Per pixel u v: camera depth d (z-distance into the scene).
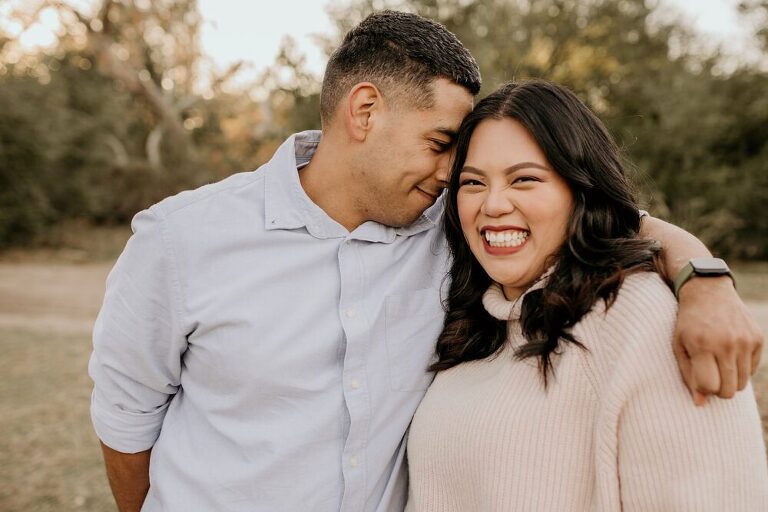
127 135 24.09
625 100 16.17
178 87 24.34
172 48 23.77
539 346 1.34
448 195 1.59
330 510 1.53
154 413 1.69
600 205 1.44
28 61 20.66
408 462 1.60
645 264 1.31
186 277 1.56
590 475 1.29
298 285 1.58
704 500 1.11
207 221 1.58
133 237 1.58
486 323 1.56
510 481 1.33
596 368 1.28
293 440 1.51
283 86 14.38
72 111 21.09
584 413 1.29
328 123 1.66
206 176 21.67
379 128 1.58
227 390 1.57
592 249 1.37
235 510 1.53
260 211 1.61
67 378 5.88
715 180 14.41
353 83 1.60
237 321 1.54
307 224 1.60
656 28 16.61
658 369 1.17
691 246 1.36
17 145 17.05
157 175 21.14
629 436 1.18
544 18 15.67
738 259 14.83
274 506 1.52
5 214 16.83
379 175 1.60
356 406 1.52
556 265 1.41
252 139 22.56
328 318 1.57
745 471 1.12
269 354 1.53
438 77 1.57
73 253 16.66
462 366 1.56
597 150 1.43
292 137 1.67
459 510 1.46
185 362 1.63
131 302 1.57
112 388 1.64
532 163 1.40
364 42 1.62
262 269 1.57
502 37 14.67
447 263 1.77
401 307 1.63
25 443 4.41
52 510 3.54
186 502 1.58
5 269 14.23
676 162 14.93
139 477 1.76
